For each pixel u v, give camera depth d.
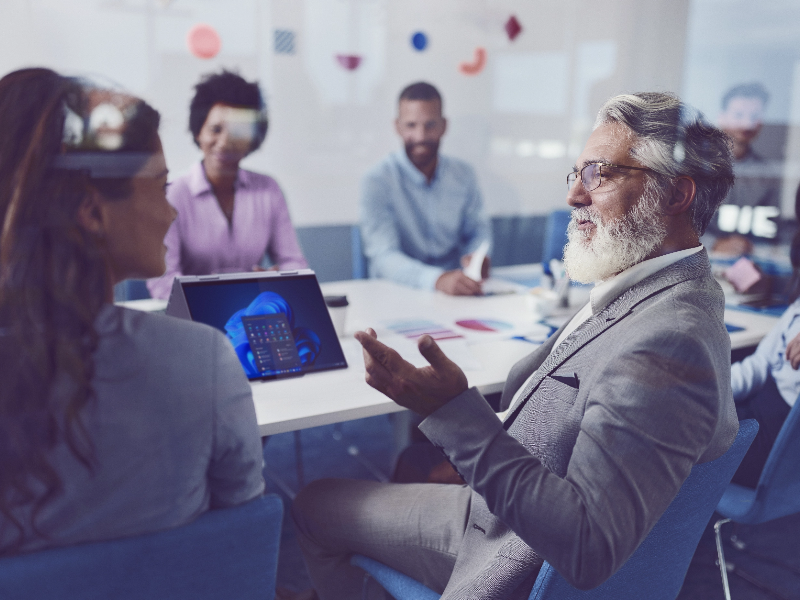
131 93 0.61
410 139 2.18
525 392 0.83
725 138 0.80
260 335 1.11
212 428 0.59
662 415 0.64
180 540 0.58
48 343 0.52
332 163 2.79
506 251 3.12
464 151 3.12
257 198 1.70
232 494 0.64
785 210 1.64
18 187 0.53
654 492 0.64
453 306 1.65
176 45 2.31
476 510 0.85
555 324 1.48
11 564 0.53
